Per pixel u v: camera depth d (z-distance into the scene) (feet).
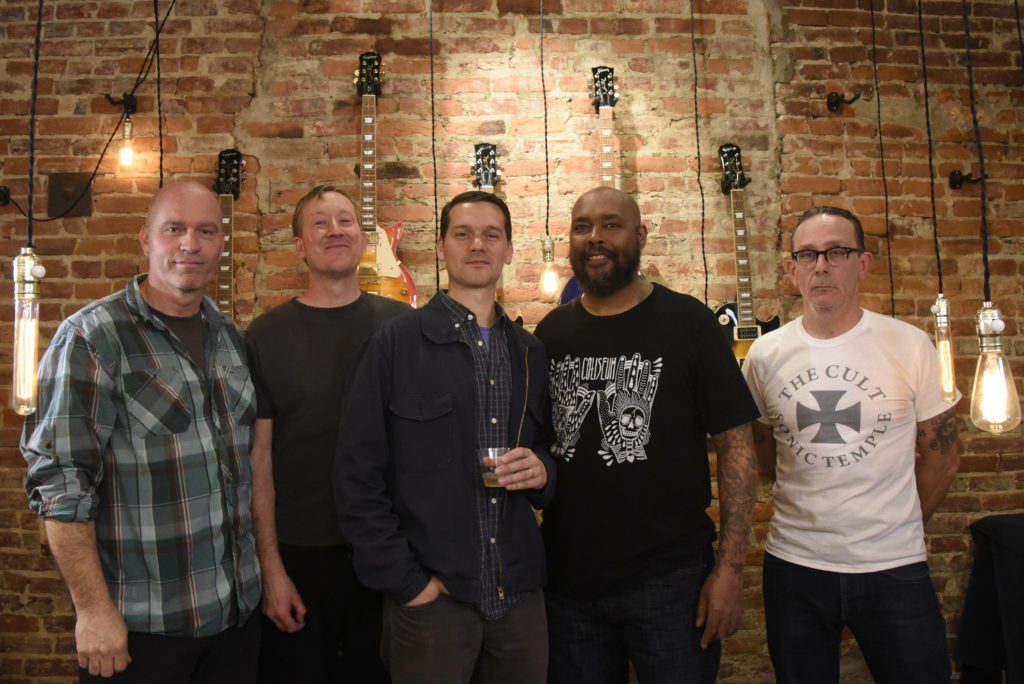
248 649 5.38
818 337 6.34
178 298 5.25
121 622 4.67
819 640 6.08
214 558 5.08
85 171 9.06
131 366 4.96
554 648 5.79
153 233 5.19
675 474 5.52
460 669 4.94
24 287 4.59
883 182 9.43
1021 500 9.19
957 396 6.88
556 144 9.27
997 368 5.19
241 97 9.15
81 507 4.53
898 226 9.41
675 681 5.37
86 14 9.21
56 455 4.56
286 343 6.01
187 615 4.90
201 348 5.37
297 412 5.88
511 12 9.38
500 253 5.61
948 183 9.53
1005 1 9.82
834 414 6.05
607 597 5.52
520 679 5.16
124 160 8.60
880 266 9.34
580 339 5.92
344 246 6.13
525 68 9.32
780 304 9.23
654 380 5.59
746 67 9.48
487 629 5.11
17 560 8.68
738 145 9.37
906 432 6.04
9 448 8.80
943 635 5.85
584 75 9.36
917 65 9.63
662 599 5.43
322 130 9.16
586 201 5.88
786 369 6.35
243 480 5.37
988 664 7.84
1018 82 9.73
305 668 5.70
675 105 9.38
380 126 9.20
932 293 9.37
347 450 5.04
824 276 6.15
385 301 6.46
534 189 9.20
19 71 9.18
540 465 5.30
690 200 9.28
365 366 5.24
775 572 6.24
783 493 6.28
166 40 9.20
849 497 5.92
